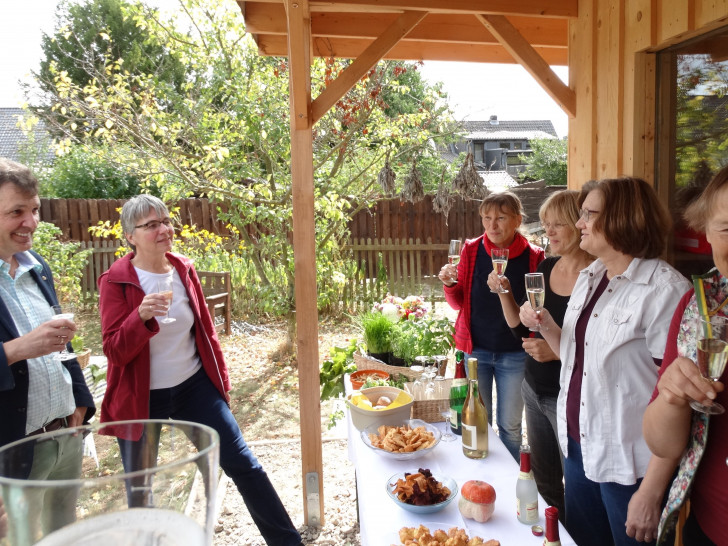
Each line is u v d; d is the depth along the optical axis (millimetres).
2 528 593
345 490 3752
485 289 3287
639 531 1636
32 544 565
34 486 573
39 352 1840
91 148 7312
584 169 3398
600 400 1875
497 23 3326
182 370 2656
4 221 1938
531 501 1701
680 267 2875
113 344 2375
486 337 3297
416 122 7695
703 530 1395
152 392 2582
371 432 2354
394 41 3197
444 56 4645
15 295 2033
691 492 1430
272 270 8273
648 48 2818
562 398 2145
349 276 8547
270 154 6727
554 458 2697
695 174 2734
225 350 7215
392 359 3371
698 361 1240
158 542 562
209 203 9289
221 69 6625
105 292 2533
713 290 1360
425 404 2576
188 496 625
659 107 2912
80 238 9516
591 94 3285
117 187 12305
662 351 1738
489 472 2064
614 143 3080
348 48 4766
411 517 1778
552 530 1454
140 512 587
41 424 2051
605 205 1856
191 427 747
